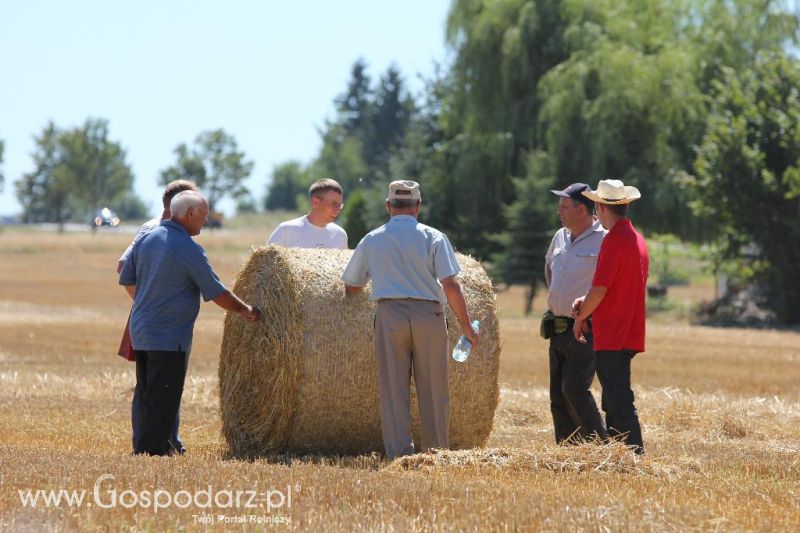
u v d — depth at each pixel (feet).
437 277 90.74
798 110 394.93
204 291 92.94
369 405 95.96
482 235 518.78
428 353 90.79
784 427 121.29
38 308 370.94
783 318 393.70
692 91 467.52
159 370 91.97
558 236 104.68
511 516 60.08
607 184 94.07
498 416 127.03
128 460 76.48
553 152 473.67
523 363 199.52
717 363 211.20
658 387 163.12
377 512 60.95
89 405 124.67
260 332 96.12
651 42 506.07
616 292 93.09
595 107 458.91
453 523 58.80
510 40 491.72
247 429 98.37
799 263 392.68
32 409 119.24
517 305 540.93
